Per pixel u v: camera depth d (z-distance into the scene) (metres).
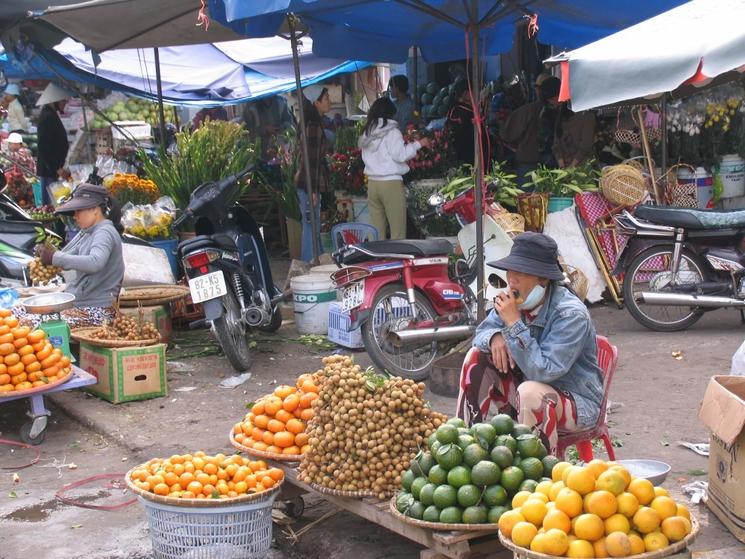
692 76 5.58
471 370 4.39
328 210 10.97
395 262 6.75
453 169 9.30
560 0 7.52
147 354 6.59
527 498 3.28
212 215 7.39
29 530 4.66
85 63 12.35
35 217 9.91
